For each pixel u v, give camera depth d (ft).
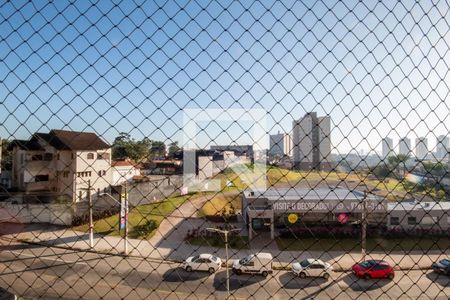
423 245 38.60
